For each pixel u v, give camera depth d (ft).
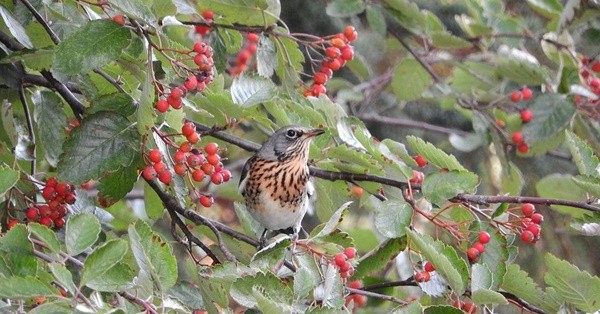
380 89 58.65
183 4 36.73
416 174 35.32
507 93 54.29
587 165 34.27
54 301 23.68
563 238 58.08
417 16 49.08
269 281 27.63
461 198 33.50
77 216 25.30
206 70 30.55
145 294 25.71
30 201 34.24
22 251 25.73
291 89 38.70
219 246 34.47
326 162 37.11
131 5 29.19
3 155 35.27
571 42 48.21
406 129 62.75
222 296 29.04
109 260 24.20
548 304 32.81
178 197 33.42
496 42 61.77
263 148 41.96
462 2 61.05
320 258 30.86
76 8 36.47
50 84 35.78
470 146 55.47
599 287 31.07
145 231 25.85
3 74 35.45
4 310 26.40
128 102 32.68
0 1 35.96
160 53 31.94
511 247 35.32
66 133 34.99
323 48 38.47
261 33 37.42
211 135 38.99
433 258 30.40
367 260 35.53
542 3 50.03
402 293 43.19
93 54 29.99
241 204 41.14
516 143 51.13
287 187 41.75
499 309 54.39
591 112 49.08
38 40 36.11
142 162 32.42
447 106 56.49
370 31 60.59
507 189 50.49
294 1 57.57
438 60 53.62
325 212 39.24
